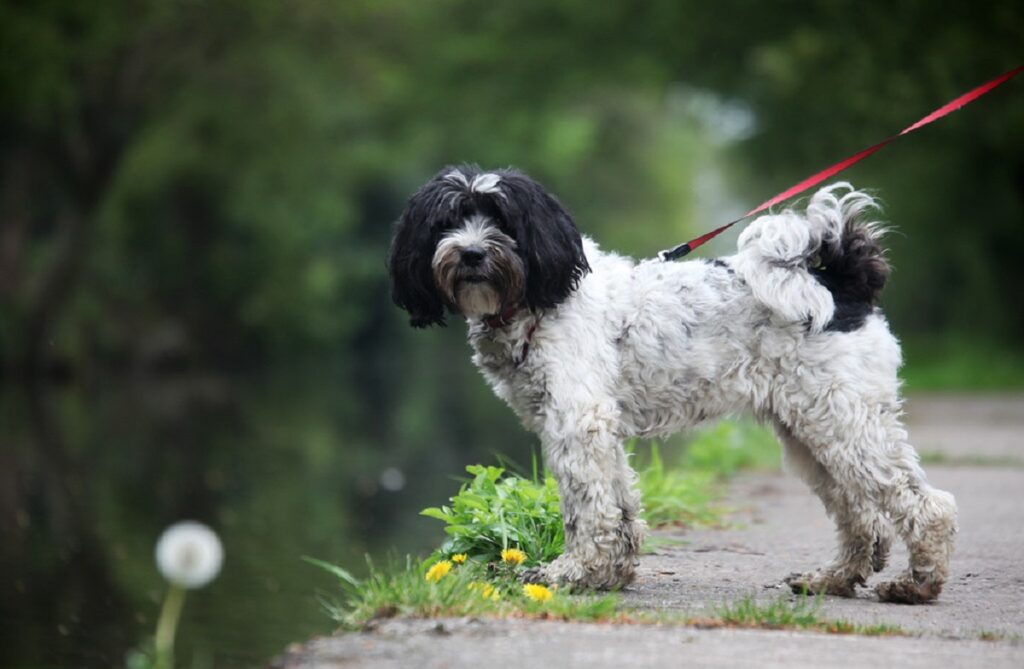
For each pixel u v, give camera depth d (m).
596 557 6.08
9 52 26.02
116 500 13.36
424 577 6.03
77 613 8.49
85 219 31.14
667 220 60.09
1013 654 4.93
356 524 11.72
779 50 24.23
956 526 6.05
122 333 37.47
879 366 6.09
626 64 30.80
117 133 31.11
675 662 4.66
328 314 46.91
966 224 30.58
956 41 23.52
